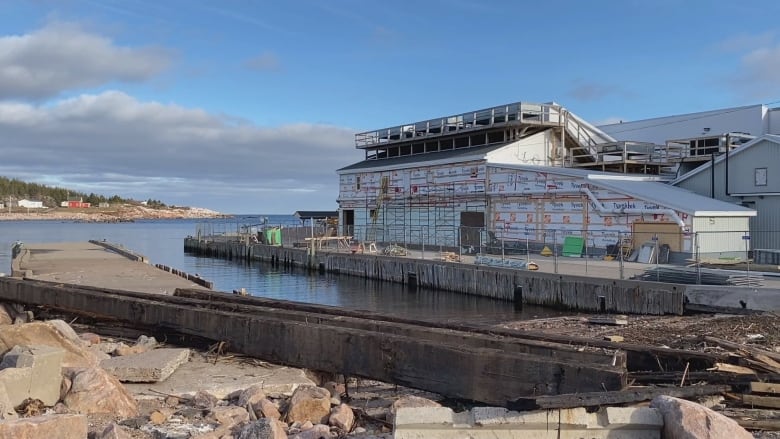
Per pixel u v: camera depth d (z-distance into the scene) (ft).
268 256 169.48
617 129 178.91
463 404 33.35
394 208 160.86
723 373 29.96
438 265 110.42
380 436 24.64
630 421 20.24
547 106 141.79
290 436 24.14
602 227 108.58
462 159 138.92
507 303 95.50
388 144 177.17
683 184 115.24
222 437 23.25
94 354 35.63
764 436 23.66
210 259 192.03
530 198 122.52
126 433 22.48
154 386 32.76
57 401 26.99
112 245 152.66
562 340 36.27
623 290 78.69
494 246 119.34
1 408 22.75
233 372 36.42
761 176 102.53
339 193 184.96
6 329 31.94
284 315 45.37
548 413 20.67
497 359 31.01
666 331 55.11
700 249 93.81
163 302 51.55
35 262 109.29
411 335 38.55
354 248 150.00
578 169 122.72
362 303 99.91
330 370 37.86
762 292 67.15
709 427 18.93
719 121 156.15
